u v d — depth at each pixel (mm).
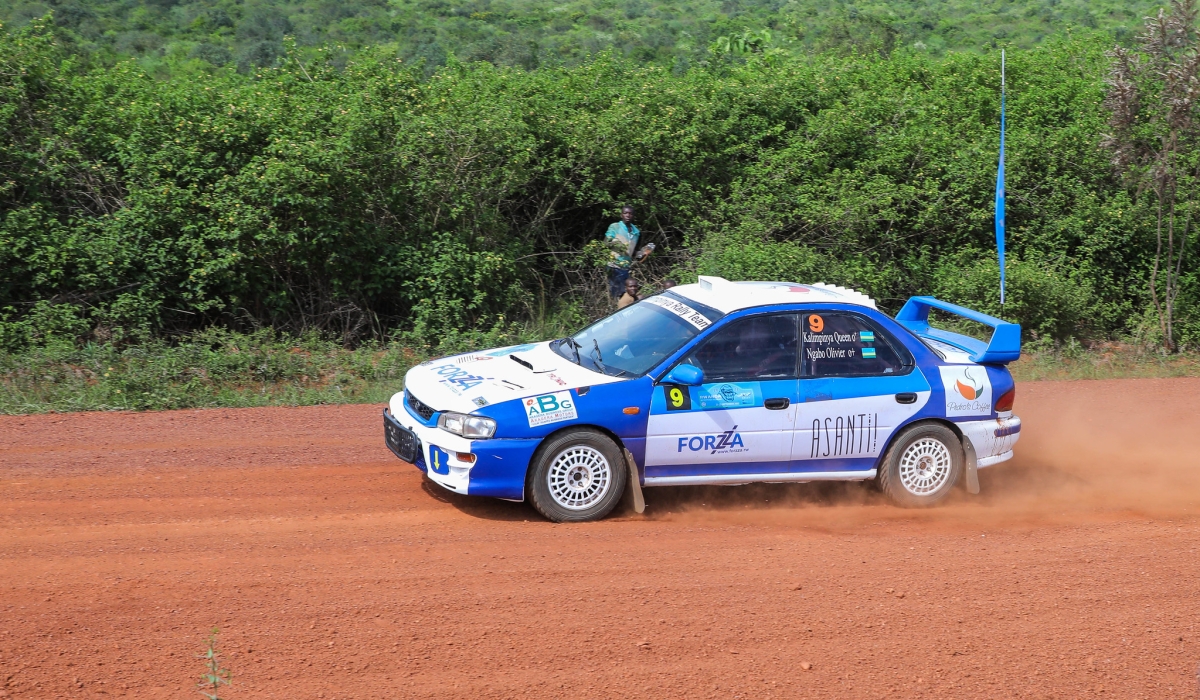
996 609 5352
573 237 15461
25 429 8328
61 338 11062
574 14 52844
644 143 14500
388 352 11727
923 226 15117
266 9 42250
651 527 6469
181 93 12695
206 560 5535
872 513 7059
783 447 6836
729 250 13414
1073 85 17266
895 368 7098
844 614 5199
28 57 12500
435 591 5230
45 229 11867
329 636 4680
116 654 4438
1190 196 15234
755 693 4398
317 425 8852
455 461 6309
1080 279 15117
